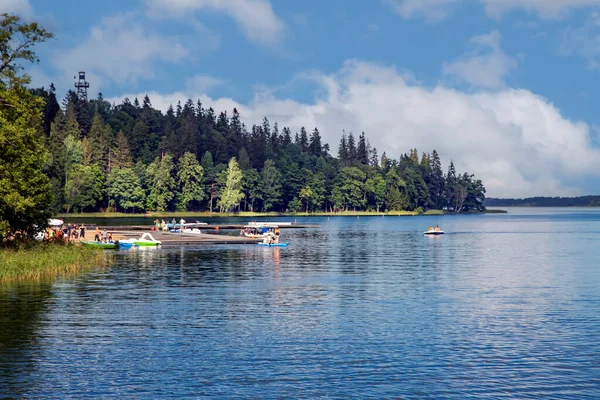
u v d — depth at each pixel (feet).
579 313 107.96
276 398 63.72
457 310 110.93
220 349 82.12
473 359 77.66
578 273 171.53
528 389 66.80
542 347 83.76
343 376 70.69
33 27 154.92
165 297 124.36
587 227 533.55
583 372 72.59
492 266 191.83
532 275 166.71
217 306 114.32
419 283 148.77
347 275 165.27
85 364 74.84
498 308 113.19
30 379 69.10
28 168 168.76
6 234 168.14
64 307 111.55
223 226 444.55
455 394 65.10
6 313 105.29
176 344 84.64
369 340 87.35
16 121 157.28
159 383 68.08
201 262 198.08
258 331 92.89
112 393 64.90
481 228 511.40
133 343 84.99
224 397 63.87
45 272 157.48
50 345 83.61
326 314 106.83
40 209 181.68
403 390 66.28
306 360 77.05
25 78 157.99
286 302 119.24
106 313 106.32
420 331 93.30
